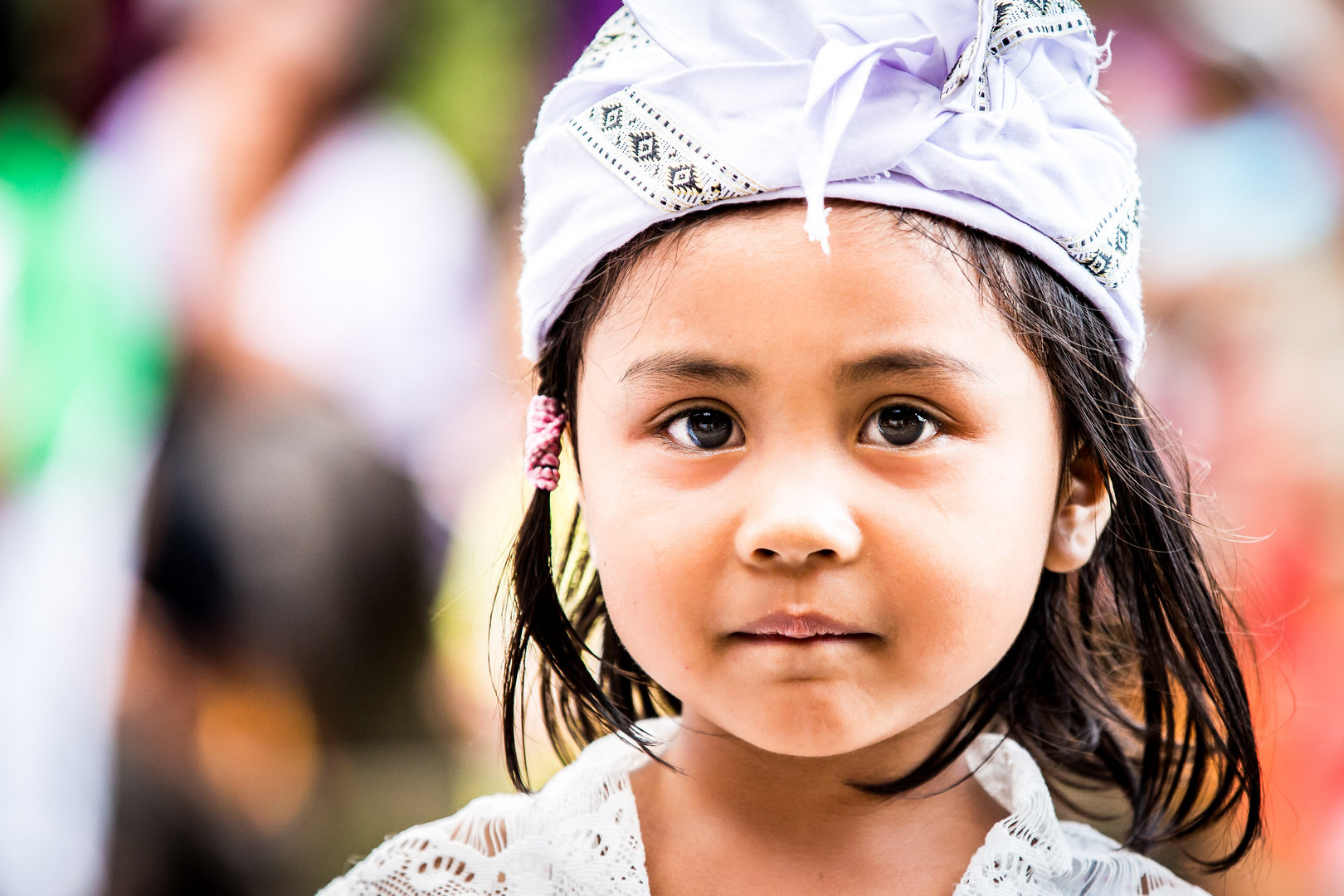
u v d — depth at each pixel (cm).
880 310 125
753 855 143
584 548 165
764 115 129
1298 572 293
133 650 282
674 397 130
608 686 169
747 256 126
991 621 130
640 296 133
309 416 294
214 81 321
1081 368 140
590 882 149
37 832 284
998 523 130
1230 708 160
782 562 125
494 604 171
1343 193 344
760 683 128
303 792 282
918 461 127
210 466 284
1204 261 334
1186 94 352
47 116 331
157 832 279
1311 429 311
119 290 310
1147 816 168
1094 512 148
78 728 289
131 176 318
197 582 279
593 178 137
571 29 377
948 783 148
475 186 357
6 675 292
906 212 128
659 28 136
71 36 333
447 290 328
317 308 306
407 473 302
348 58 330
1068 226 135
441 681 302
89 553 300
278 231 312
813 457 126
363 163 322
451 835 161
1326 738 272
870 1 134
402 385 313
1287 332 324
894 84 130
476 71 365
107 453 305
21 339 306
